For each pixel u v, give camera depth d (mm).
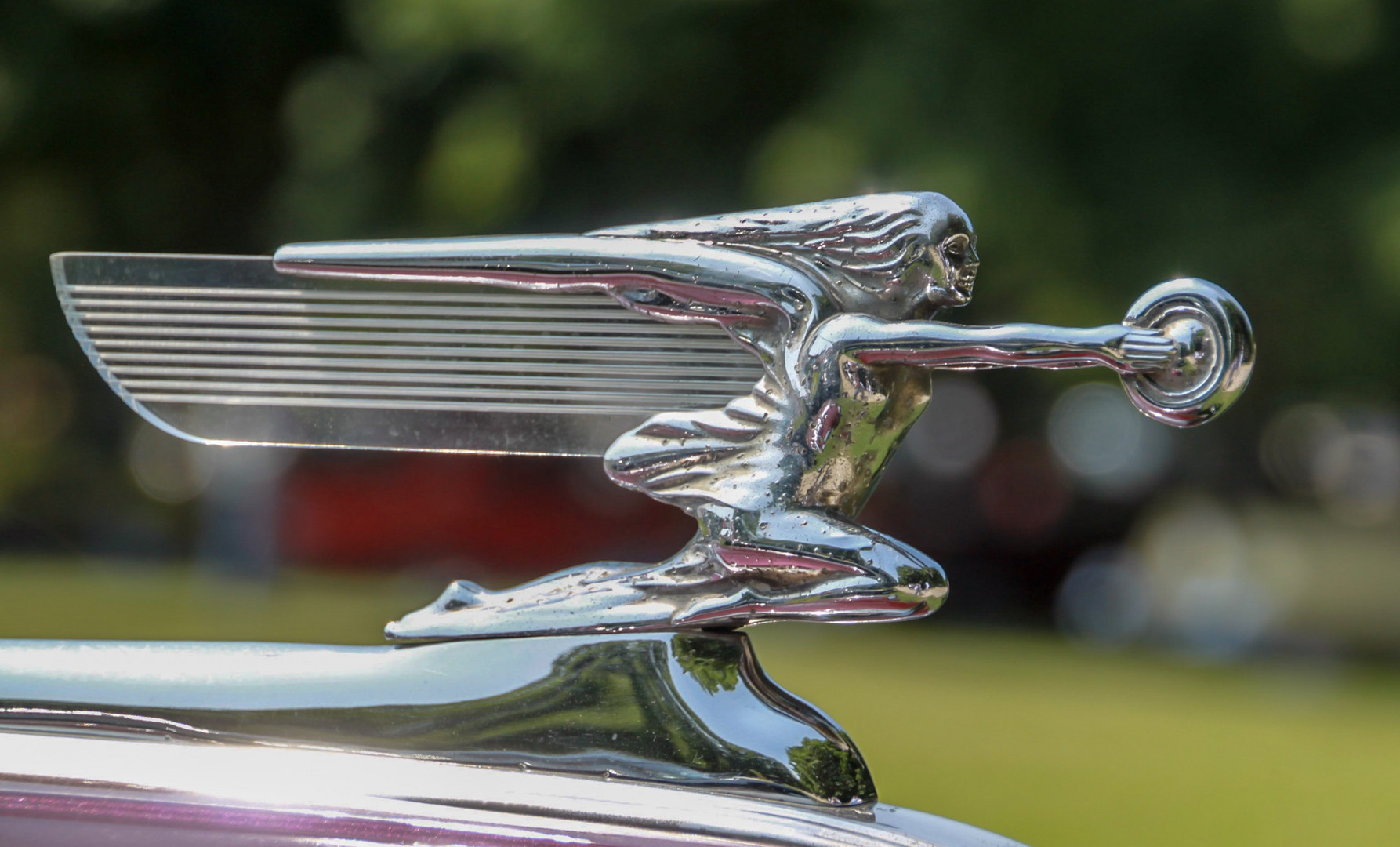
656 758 1408
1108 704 8242
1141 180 8867
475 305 1580
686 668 1433
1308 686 9594
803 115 9141
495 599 1487
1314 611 14820
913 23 8719
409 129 10453
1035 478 12594
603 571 1479
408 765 1412
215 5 11820
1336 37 8695
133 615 9203
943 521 12586
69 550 16844
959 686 8531
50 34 11789
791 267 1477
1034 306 8922
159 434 17203
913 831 1380
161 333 1631
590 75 9586
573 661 1443
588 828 1341
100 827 1357
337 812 1353
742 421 1457
